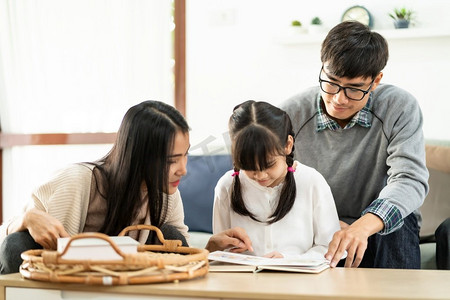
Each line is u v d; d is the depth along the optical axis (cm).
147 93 378
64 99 386
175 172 163
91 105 384
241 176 196
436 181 279
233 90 364
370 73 189
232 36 362
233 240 179
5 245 160
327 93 195
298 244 192
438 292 122
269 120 174
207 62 368
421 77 326
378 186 211
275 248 192
